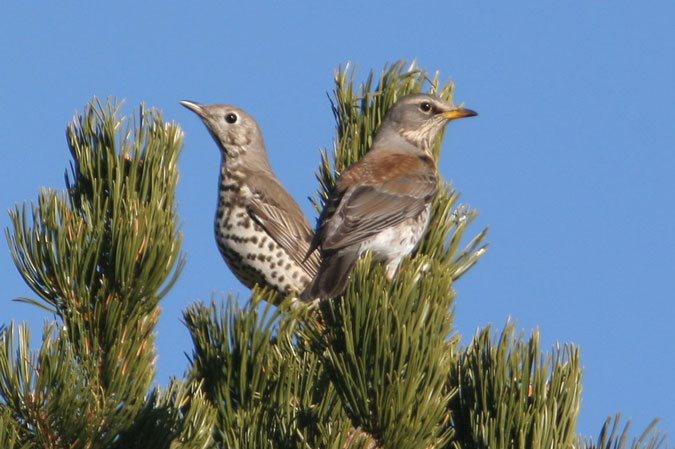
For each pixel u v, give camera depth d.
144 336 8.34
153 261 8.27
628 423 6.95
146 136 9.00
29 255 8.35
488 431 6.99
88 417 7.53
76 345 8.16
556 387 6.99
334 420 7.50
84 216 8.66
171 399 8.03
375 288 7.27
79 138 9.01
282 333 8.59
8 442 7.16
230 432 7.96
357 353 7.18
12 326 7.60
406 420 7.03
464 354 7.76
